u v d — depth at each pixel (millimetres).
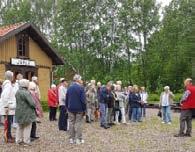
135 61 56781
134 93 25328
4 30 30500
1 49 29859
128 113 25484
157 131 20047
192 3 51500
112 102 22203
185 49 53938
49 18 62406
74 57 53625
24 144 15023
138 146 15305
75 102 15602
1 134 17453
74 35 55031
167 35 57281
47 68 34094
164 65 56781
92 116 24188
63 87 19219
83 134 18500
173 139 17250
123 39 55219
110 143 15922
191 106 18062
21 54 31844
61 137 17188
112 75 54844
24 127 14992
